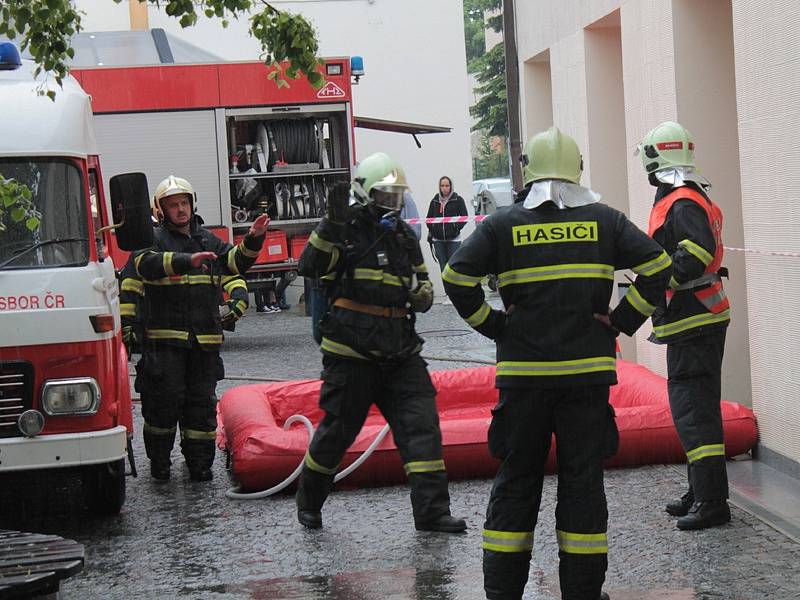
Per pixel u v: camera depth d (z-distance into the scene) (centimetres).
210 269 824
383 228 648
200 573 612
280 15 611
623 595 542
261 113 1620
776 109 773
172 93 1611
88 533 710
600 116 1263
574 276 506
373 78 2323
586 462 505
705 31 985
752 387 827
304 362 1395
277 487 762
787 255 755
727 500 693
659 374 1079
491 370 1005
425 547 634
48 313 675
